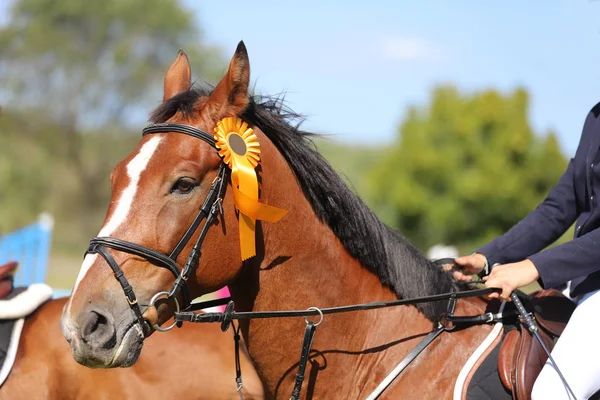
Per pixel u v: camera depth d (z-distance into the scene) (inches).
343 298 183.8
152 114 173.0
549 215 201.2
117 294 155.3
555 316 188.4
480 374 176.1
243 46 169.6
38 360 256.8
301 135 189.8
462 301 195.6
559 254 175.9
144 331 159.0
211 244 165.9
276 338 177.9
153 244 158.7
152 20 2416.3
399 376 180.2
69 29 2459.4
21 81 2407.7
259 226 174.7
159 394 256.8
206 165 164.6
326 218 184.4
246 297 179.2
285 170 179.6
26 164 2311.8
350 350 182.9
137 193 159.9
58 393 254.7
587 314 174.2
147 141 165.9
